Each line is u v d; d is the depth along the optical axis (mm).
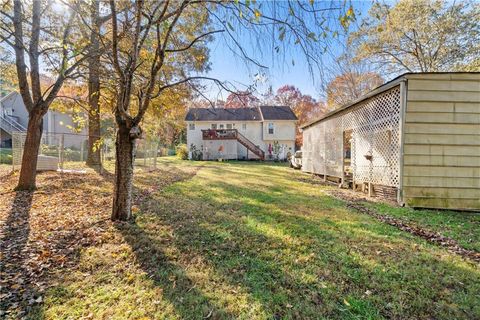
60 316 2010
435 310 2102
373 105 7391
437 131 5789
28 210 4961
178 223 4242
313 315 2021
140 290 2354
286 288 2391
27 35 6648
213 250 3230
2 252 3119
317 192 7738
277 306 2121
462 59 12984
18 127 22594
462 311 2090
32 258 2967
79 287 2398
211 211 5039
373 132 7355
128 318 1979
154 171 12508
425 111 5805
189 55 6324
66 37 6172
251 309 2084
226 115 27094
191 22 4902
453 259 3027
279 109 28469
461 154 5750
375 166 7207
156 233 3771
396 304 2166
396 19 12406
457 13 12547
